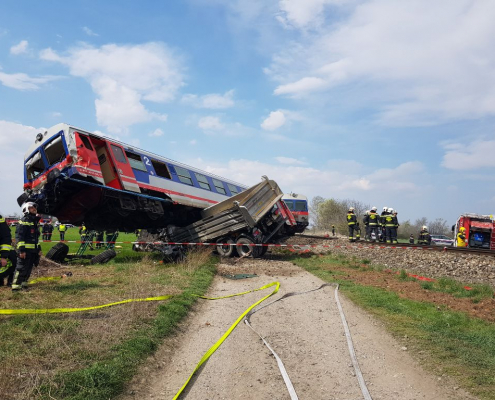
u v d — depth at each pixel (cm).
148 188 1448
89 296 757
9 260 828
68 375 396
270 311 731
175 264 1242
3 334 507
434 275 1177
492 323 646
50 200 1221
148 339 521
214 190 1895
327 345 546
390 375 446
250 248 1491
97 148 1328
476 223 2209
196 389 418
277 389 413
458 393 400
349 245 2014
